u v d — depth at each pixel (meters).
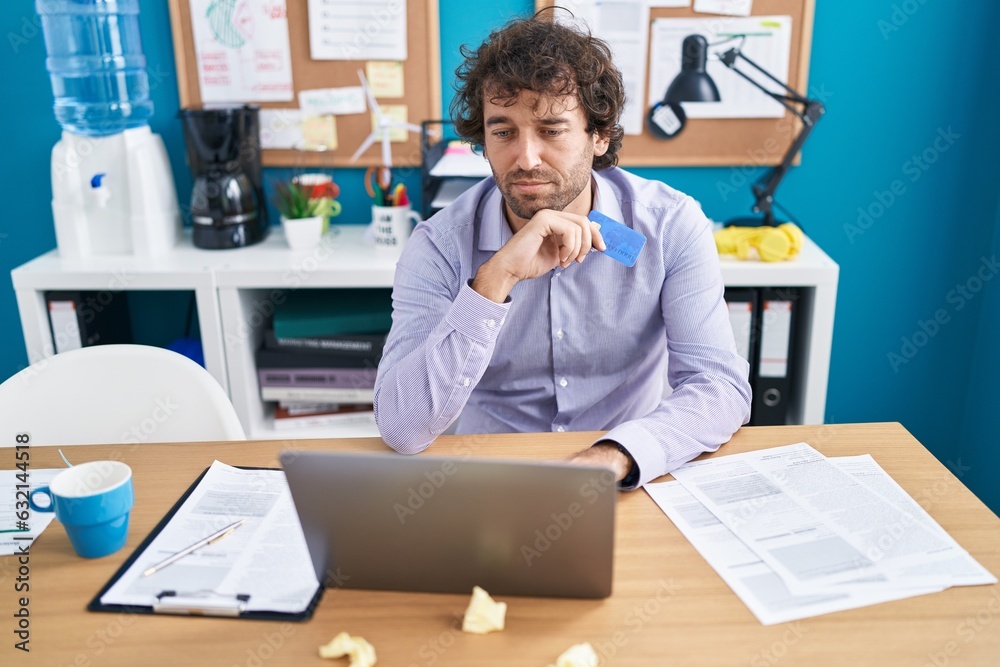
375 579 0.90
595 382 1.47
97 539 0.95
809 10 2.10
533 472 0.80
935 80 2.16
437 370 1.20
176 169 2.26
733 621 0.84
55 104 2.10
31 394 1.33
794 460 1.13
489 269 1.21
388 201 2.03
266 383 2.08
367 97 2.20
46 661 0.80
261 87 2.19
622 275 1.38
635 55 2.14
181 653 0.81
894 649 0.79
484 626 0.83
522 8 2.14
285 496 1.07
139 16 2.14
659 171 2.26
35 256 2.31
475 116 1.39
